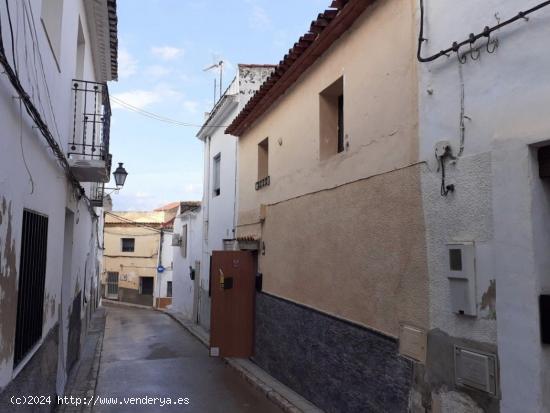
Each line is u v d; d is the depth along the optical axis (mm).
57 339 6281
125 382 8672
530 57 3350
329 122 7059
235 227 12055
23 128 3871
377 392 5168
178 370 9734
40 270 4859
